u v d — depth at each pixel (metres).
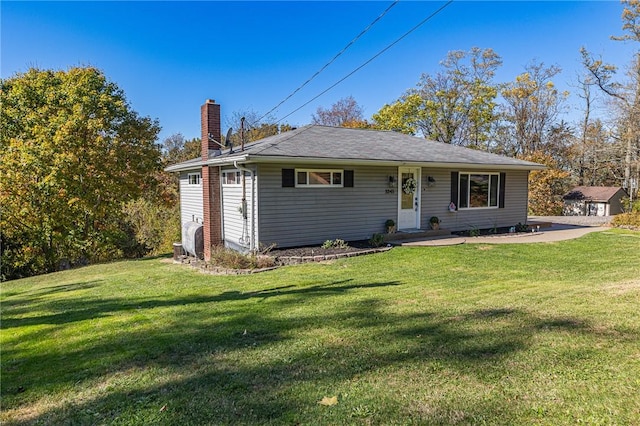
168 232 19.30
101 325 4.72
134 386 3.04
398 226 12.08
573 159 30.03
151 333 4.30
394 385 2.83
